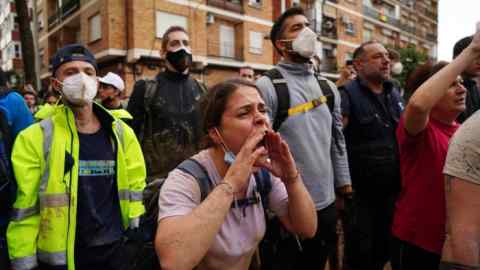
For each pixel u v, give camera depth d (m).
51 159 2.04
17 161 2.00
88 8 16.27
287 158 1.48
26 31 9.14
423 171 2.15
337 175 2.82
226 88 1.47
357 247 3.01
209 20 17.30
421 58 18.02
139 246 1.80
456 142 1.48
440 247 2.10
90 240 2.07
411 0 34.16
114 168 2.23
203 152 1.55
